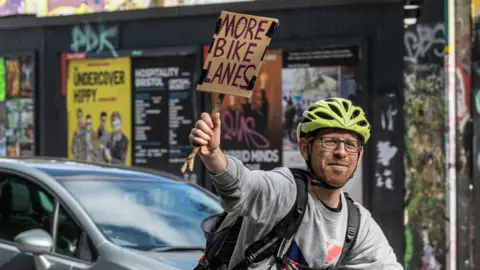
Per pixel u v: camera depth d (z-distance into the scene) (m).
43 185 5.70
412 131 10.17
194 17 11.61
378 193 10.48
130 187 5.98
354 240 3.36
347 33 10.71
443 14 9.97
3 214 5.84
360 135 3.34
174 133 11.78
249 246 3.30
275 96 11.12
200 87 3.34
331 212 3.32
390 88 10.48
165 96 11.84
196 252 5.38
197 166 11.61
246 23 3.33
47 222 5.55
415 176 10.16
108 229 5.38
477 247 9.87
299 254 3.29
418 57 10.15
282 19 11.09
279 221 3.26
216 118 3.12
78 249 5.29
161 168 11.88
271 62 11.12
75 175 5.91
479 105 9.88
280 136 11.09
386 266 3.40
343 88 10.73
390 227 10.40
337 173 3.29
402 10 10.41
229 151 11.39
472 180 9.89
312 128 3.31
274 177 3.27
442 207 9.99
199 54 11.55
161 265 5.02
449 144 9.92
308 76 10.92
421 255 10.09
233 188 3.12
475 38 9.91
